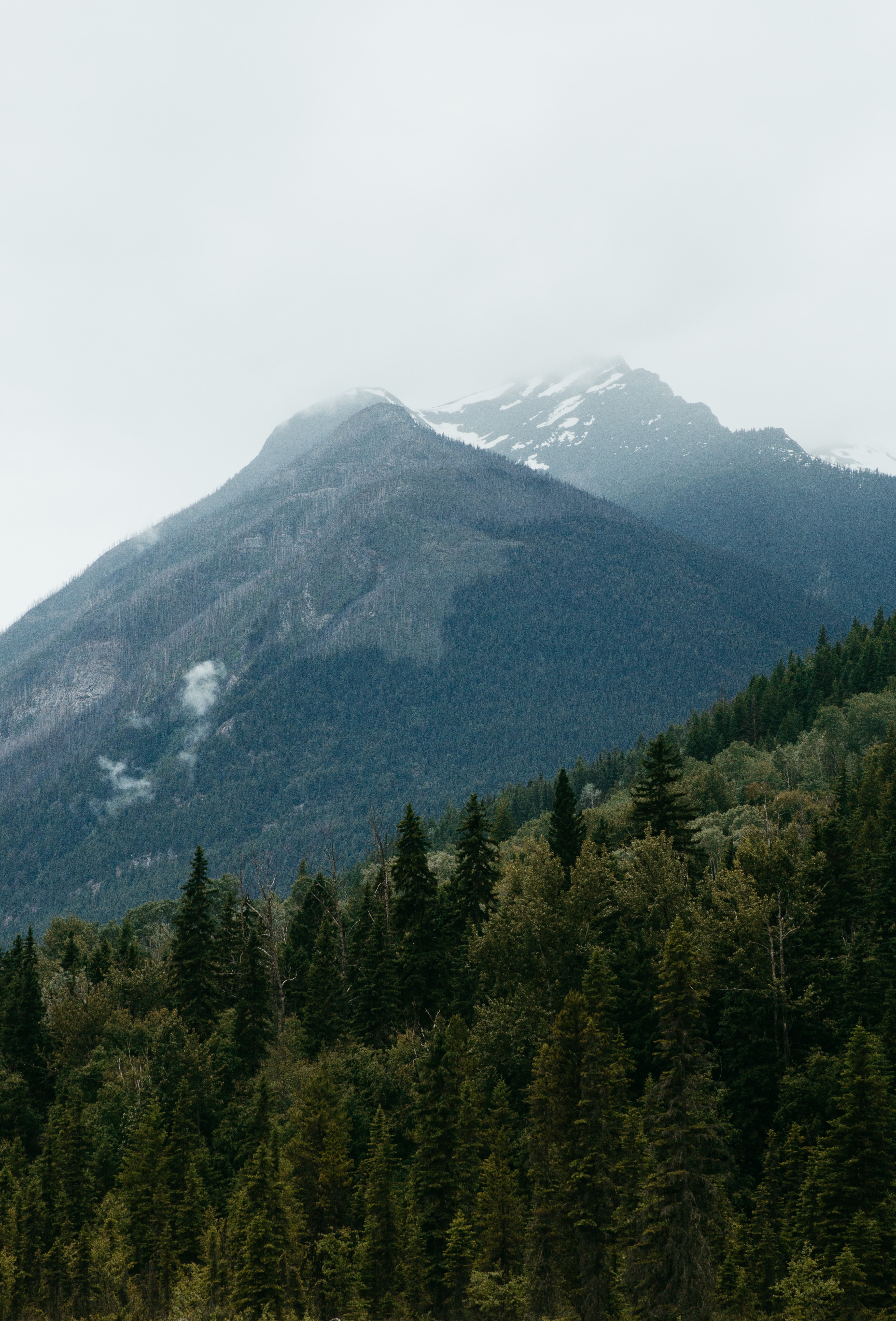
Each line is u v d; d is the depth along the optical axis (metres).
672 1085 41.53
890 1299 43.31
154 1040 75.94
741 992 57.75
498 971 68.94
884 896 68.06
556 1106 46.94
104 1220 58.94
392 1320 52.31
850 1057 47.28
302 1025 81.56
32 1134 73.88
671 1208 39.88
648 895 69.19
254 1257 51.22
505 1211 50.38
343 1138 59.72
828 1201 46.19
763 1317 46.03
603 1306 43.94
